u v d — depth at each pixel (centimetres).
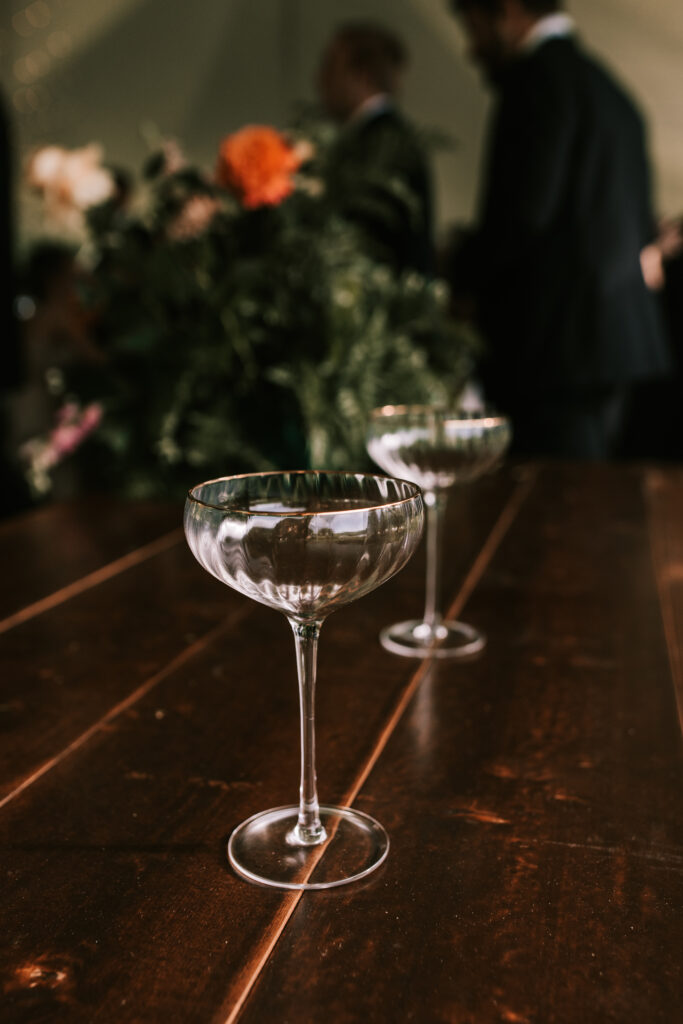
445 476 79
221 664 77
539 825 58
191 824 58
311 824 56
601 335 205
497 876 53
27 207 351
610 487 134
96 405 121
